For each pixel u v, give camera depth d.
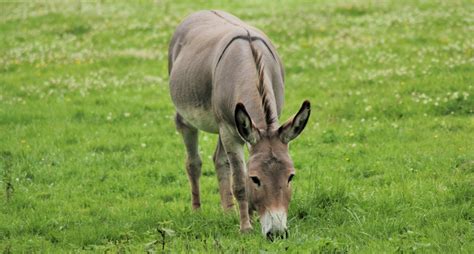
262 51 17.14
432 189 19.11
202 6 55.19
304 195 18.77
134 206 20.05
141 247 15.91
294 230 16.45
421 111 27.89
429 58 35.28
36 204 20.50
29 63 40.44
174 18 50.16
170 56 21.17
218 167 18.88
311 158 23.78
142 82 36.16
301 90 32.94
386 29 43.19
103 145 26.39
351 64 36.53
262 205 13.90
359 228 16.50
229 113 16.34
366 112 28.44
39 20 51.09
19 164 24.16
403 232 16.17
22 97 33.97
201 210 19.19
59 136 27.47
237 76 16.34
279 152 14.18
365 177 21.69
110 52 41.97
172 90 19.72
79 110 31.06
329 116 28.80
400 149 23.77
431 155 22.58
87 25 48.97
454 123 26.00
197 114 18.55
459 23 42.88
